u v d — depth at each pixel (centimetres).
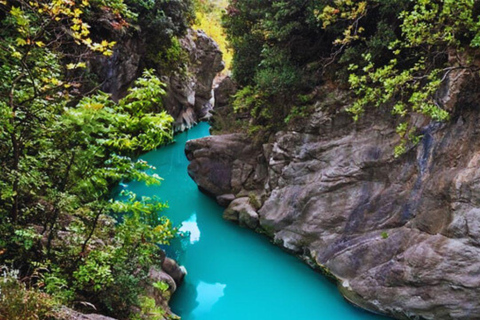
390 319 727
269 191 1069
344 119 888
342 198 860
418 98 630
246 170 1208
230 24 1287
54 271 458
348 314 764
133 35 1673
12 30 514
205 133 2272
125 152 522
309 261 911
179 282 840
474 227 619
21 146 461
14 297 316
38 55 482
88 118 409
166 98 1991
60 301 400
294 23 914
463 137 662
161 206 543
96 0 591
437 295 655
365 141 842
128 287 538
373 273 745
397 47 778
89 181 496
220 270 955
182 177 1633
